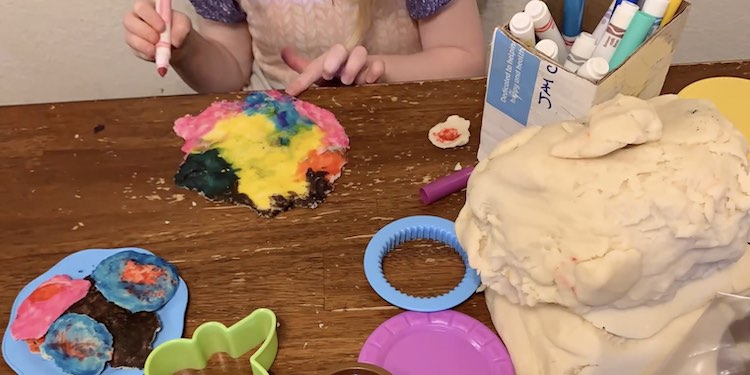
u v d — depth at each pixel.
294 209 0.56
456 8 0.78
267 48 0.85
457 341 0.47
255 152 0.60
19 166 0.60
